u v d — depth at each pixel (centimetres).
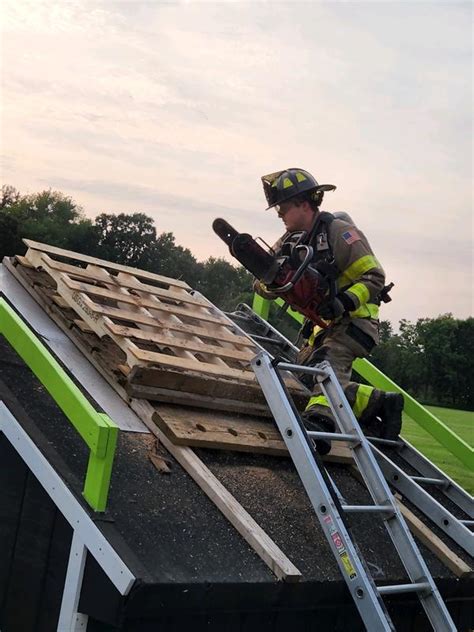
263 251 443
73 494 317
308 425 434
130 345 419
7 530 343
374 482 401
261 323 650
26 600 328
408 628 430
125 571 287
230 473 412
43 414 369
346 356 482
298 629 365
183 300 538
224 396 455
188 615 313
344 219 486
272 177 497
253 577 330
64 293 455
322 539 396
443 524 493
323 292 450
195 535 341
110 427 314
